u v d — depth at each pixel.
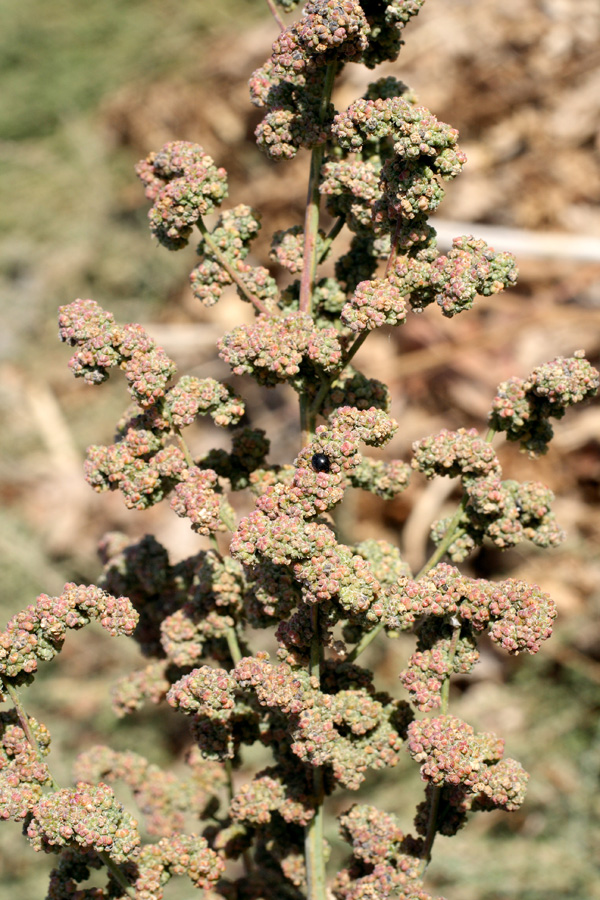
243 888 0.44
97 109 1.42
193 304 1.19
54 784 0.38
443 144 0.37
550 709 0.84
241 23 1.42
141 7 1.49
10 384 1.21
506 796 0.38
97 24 1.48
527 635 0.38
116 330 0.39
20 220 1.33
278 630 0.39
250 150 1.21
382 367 0.98
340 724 0.40
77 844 0.38
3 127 1.44
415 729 0.38
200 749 0.41
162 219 0.40
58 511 1.07
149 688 0.45
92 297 1.26
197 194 0.40
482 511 0.40
